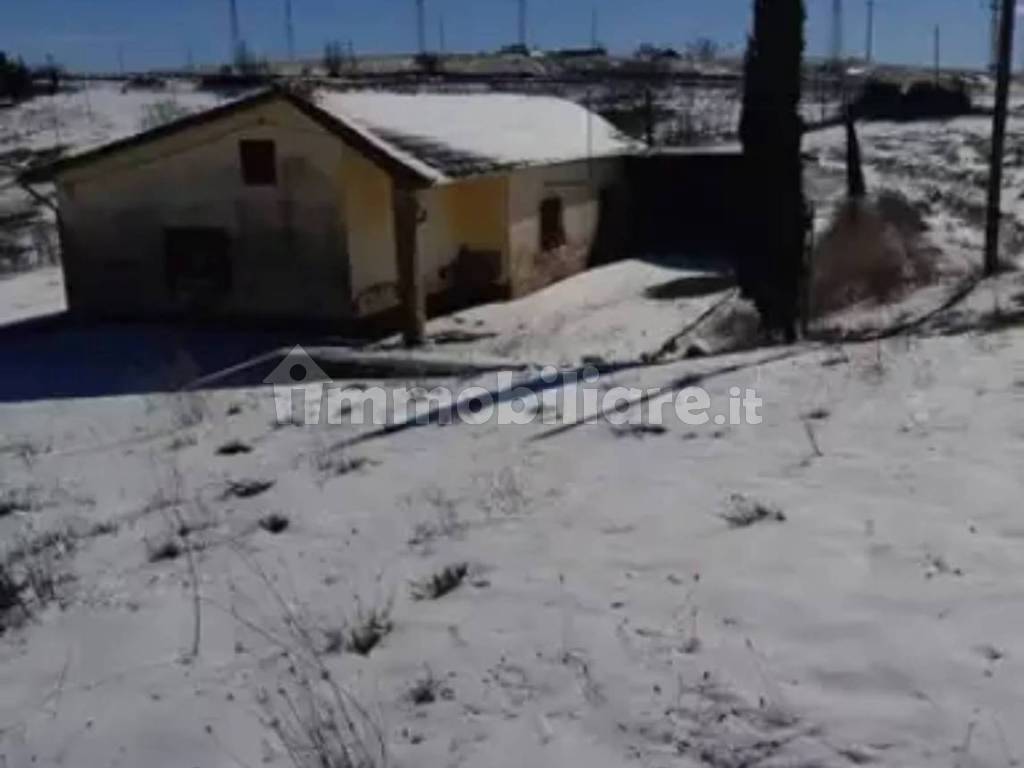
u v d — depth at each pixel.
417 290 17.86
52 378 16.41
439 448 10.51
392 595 7.05
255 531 8.76
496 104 27.50
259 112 18.62
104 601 7.68
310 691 5.92
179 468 11.10
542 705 5.46
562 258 25.22
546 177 24.14
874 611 5.83
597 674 5.64
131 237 20.08
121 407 14.45
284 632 6.74
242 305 19.59
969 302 17.62
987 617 5.59
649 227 29.77
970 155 42.66
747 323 17.61
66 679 6.59
